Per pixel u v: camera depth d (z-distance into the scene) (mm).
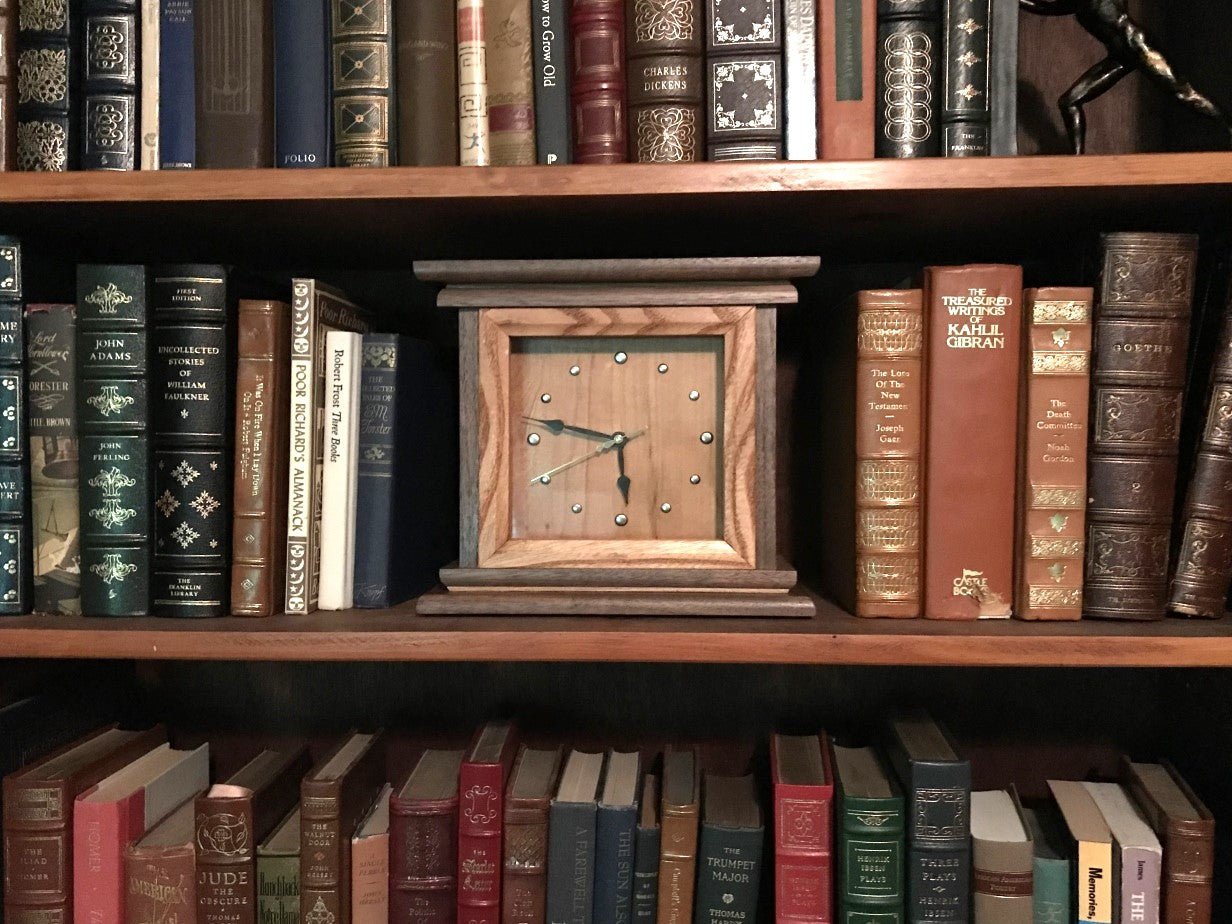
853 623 705
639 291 716
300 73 726
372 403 764
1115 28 748
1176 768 868
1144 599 708
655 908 766
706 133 714
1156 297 697
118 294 723
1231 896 768
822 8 698
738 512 722
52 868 737
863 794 743
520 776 806
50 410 747
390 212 721
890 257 917
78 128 728
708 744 975
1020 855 734
